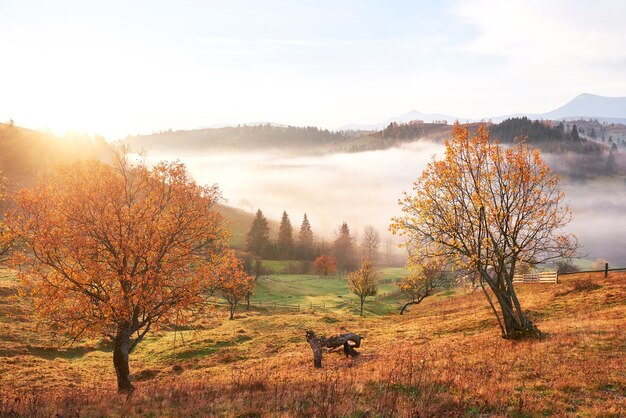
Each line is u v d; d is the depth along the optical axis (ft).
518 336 89.76
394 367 72.90
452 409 46.60
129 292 84.12
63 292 84.07
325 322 193.36
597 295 132.05
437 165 92.12
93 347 146.10
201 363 124.06
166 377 108.99
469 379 58.23
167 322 90.58
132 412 54.19
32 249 83.20
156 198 96.53
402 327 150.00
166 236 90.68
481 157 90.99
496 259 90.94
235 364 116.37
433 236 91.91
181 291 89.86
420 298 250.57
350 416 44.52
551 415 44.11
